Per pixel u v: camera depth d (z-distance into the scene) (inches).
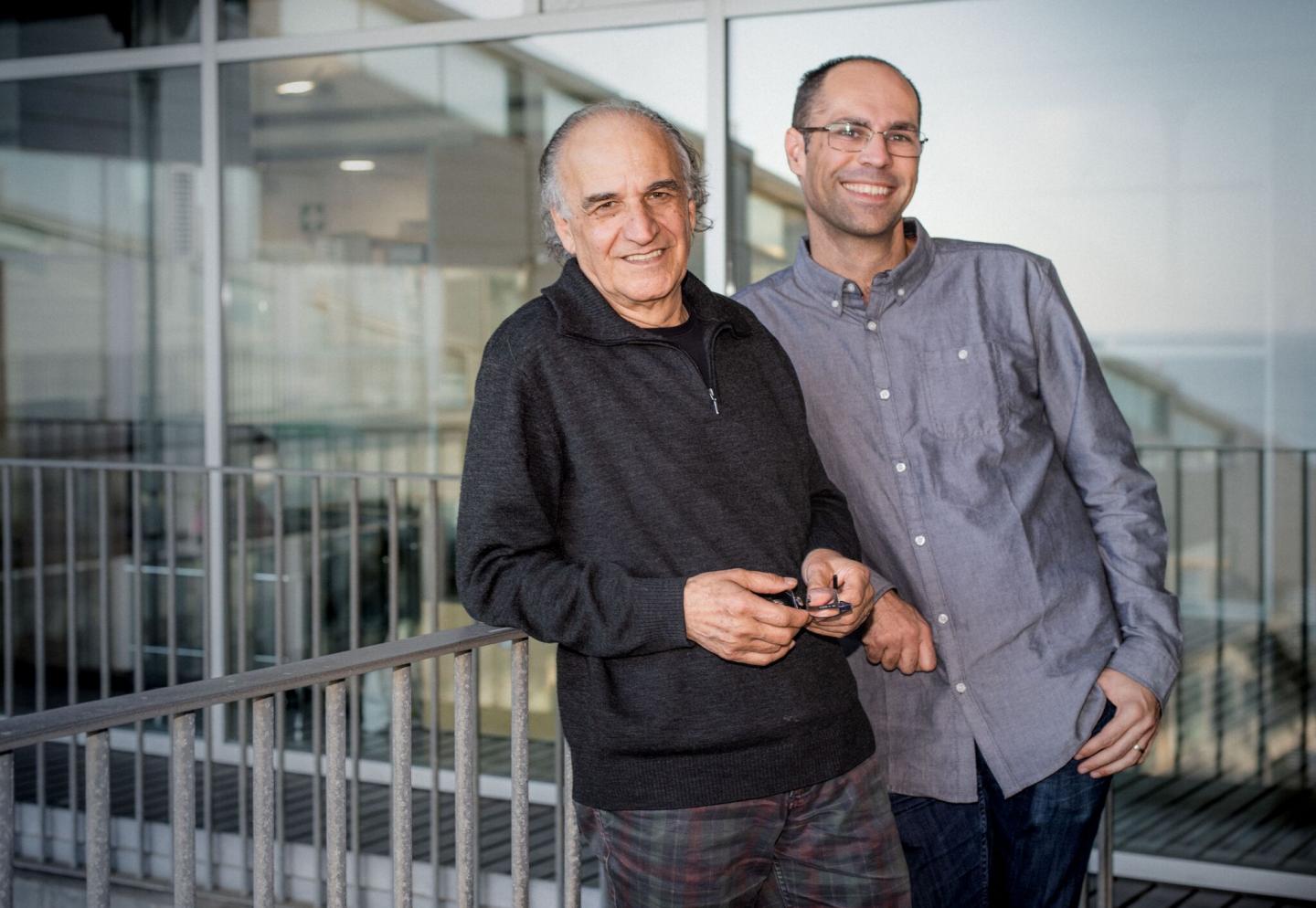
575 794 68.1
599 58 170.2
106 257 198.4
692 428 66.7
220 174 190.5
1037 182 154.8
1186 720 153.6
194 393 194.5
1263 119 147.6
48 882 175.3
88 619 201.3
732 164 164.9
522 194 175.3
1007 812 82.0
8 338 205.0
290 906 162.4
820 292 84.3
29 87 201.5
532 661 176.2
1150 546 82.4
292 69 186.4
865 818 69.3
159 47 192.5
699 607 61.9
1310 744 148.8
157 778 187.6
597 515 65.4
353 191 184.2
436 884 126.4
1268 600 150.0
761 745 65.4
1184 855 149.6
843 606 66.1
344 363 185.6
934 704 82.9
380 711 183.5
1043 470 82.4
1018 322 83.7
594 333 65.7
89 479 200.8
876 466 83.0
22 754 196.5
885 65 82.4
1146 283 152.2
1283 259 147.6
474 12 175.5
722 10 163.2
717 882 65.7
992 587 80.7
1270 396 148.8
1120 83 151.7
